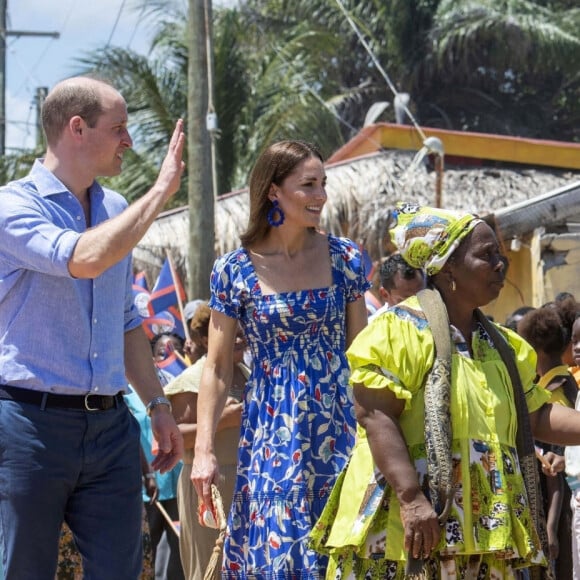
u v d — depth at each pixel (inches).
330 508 193.0
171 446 222.8
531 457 186.4
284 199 226.8
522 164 703.7
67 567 296.8
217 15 1123.9
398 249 196.1
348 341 233.5
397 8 1423.5
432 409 178.2
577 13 1451.8
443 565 178.7
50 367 201.0
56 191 207.0
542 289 534.3
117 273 210.5
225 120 986.1
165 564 358.3
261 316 224.7
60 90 208.2
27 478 198.2
